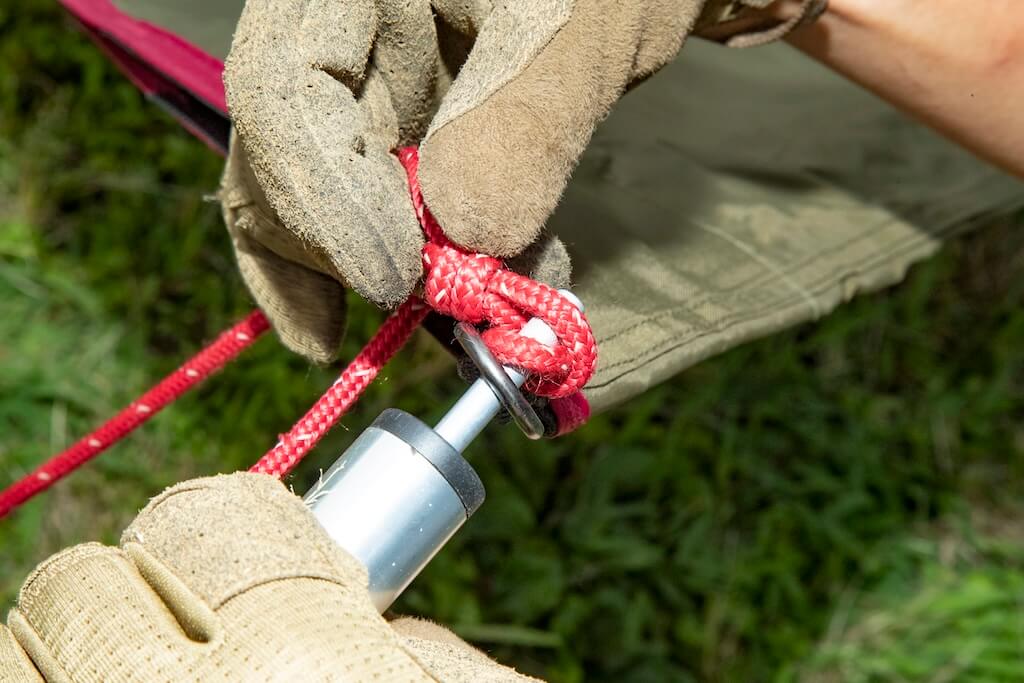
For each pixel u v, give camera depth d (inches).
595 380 29.3
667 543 59.9
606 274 32.6
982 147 30.4
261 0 20.5
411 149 22.4
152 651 15.9
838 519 61.8
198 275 62.7
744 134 41.1
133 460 56.5
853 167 41.2
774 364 65.9
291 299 25.1
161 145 65.9
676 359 31.7
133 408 29.2
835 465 64.0
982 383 68.2
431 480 17.9
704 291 34.0
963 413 67.4
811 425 64.6
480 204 20.0
